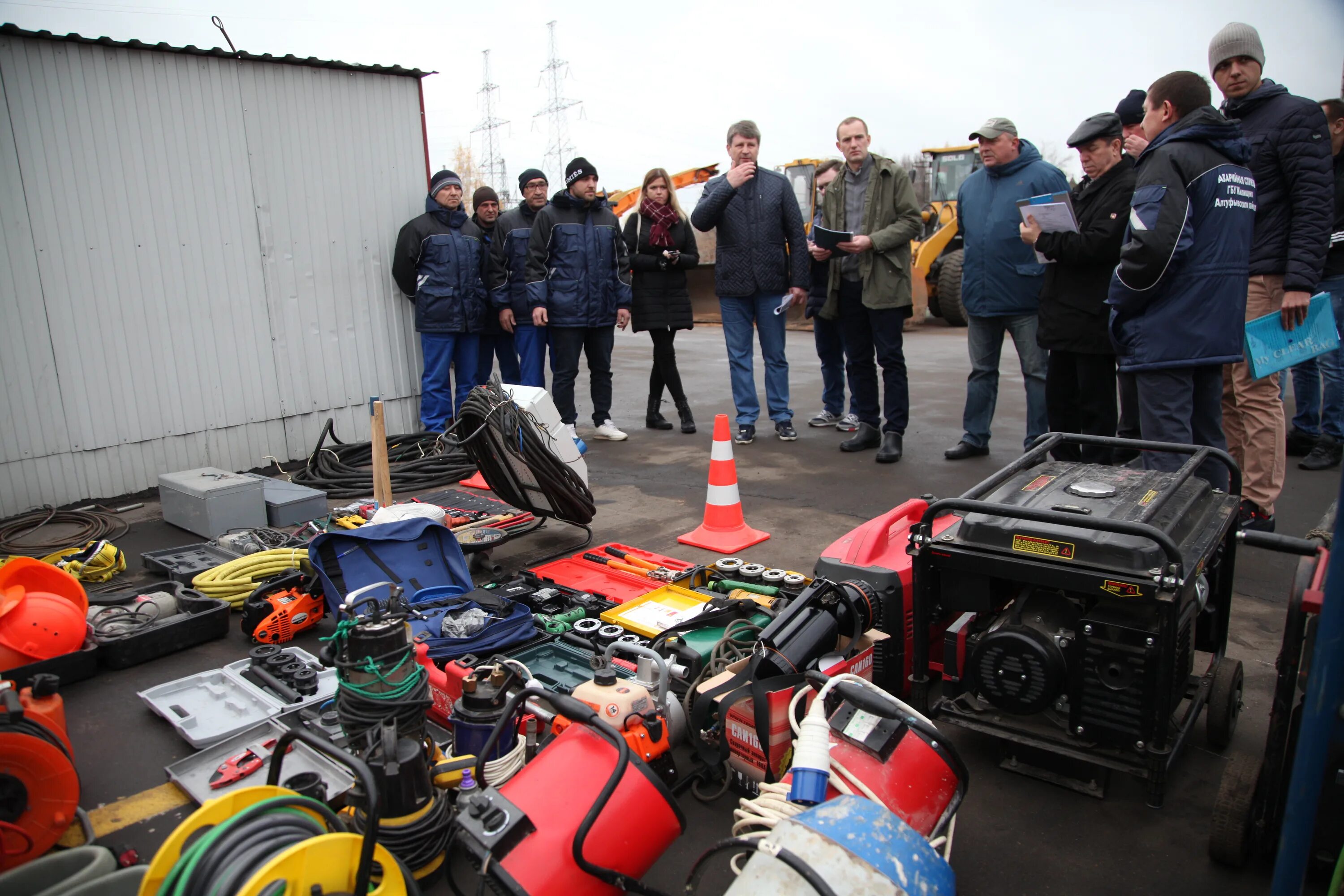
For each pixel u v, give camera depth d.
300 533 4.77
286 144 6.35
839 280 6.36
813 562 4.34
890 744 2.03
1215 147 3.47
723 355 12.58
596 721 2.00
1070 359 5.06
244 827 1.64
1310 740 1.51
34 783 2.11
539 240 6.55
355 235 6.79
